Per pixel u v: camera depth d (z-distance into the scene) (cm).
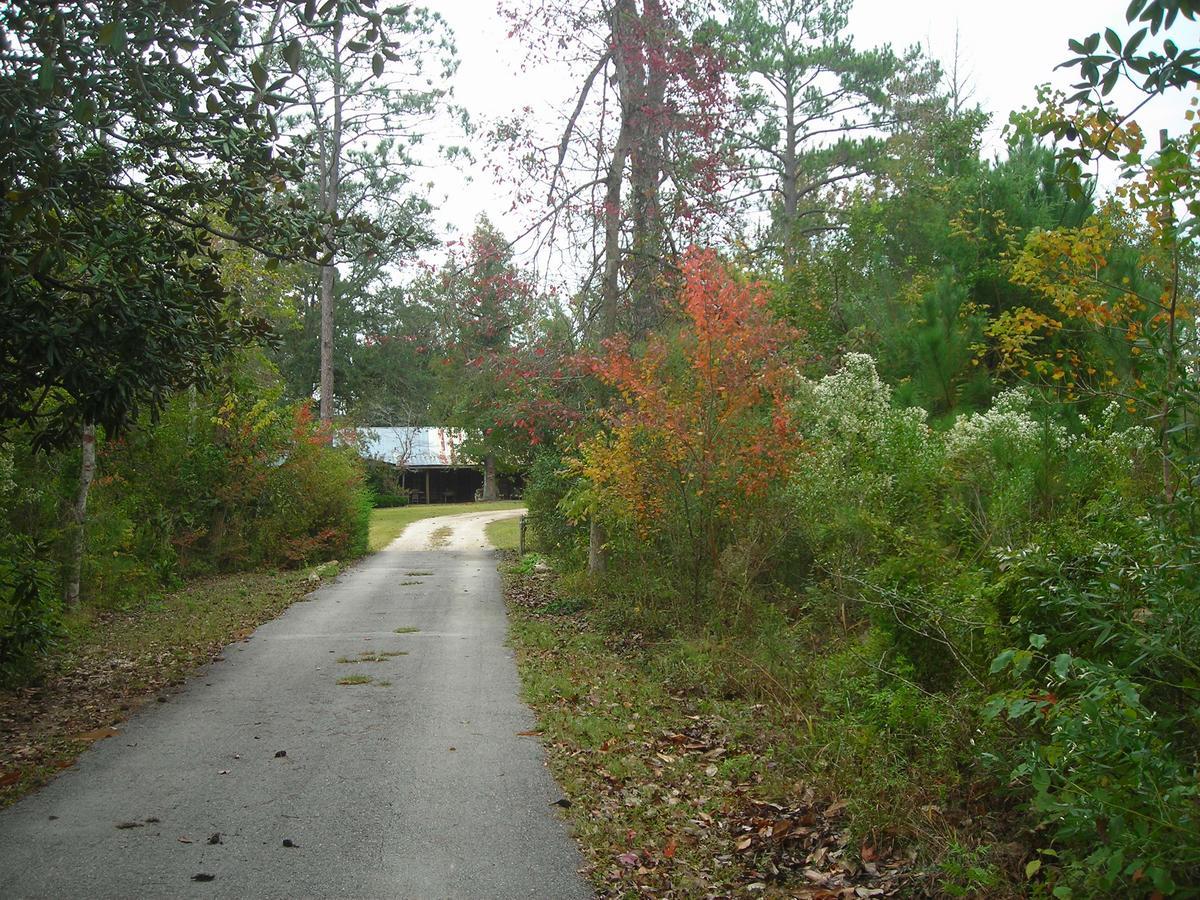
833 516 1041
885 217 2056
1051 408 1127
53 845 554
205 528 2216
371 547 3103
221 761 721
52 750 751
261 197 890
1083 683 459
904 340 1526
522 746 759
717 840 572
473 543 3231
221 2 695
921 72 3122
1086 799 392
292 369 5009
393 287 5138
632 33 1507
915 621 662
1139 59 464
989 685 570
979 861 468
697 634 1147
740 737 782
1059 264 997
